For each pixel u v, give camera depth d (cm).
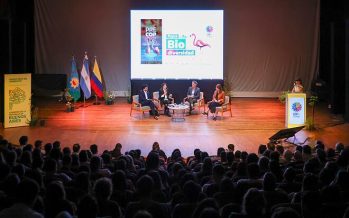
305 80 2408
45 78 2359
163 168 892
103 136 1584
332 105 1988
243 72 2419
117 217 554
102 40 2395
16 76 1714
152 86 2227
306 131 1662
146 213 418
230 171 811
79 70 2405
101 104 2220
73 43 2395
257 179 705
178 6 2364
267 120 1848
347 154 827
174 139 1546
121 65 2406
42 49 2395
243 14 2384
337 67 1973
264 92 2423
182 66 2217
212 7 2372
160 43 2206
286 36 2395
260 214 491
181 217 553
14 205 445
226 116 1941
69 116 1930
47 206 534
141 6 2369
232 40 2402
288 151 967
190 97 1991
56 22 2383
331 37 1984
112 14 2381
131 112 1972
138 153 1069
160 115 1966
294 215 418
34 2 2366
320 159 915
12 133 1627
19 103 1728
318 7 2366
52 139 1541
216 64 2214
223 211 541
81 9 2380
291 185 705
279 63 2408
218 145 1471
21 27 2158
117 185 639
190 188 561
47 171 761
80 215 470
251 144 1479
